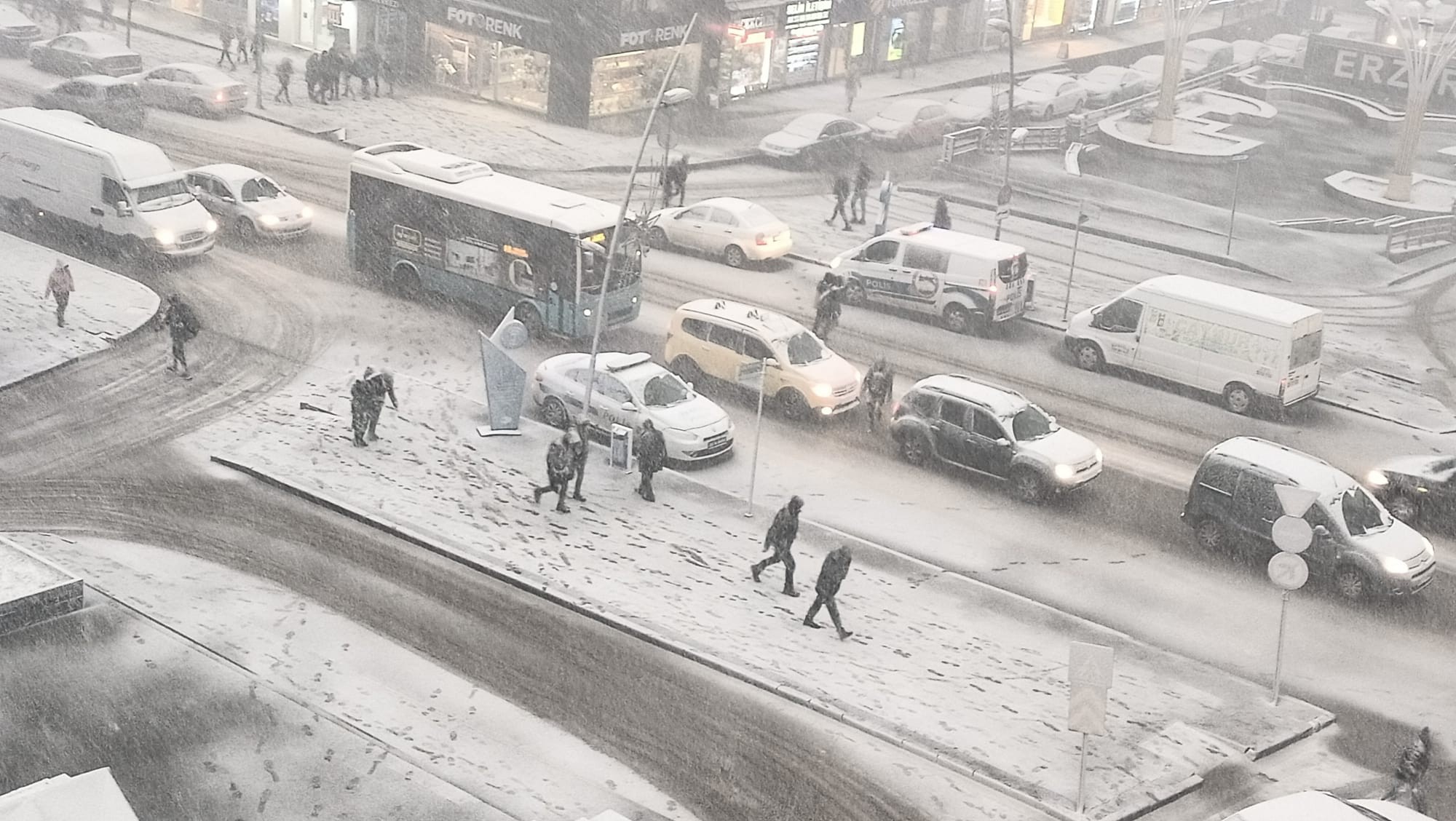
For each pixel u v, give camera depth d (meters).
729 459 30.38
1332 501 26.34
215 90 51.19
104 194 37.97
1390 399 35.66
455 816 18.45
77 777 15.90
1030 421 29.83
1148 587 26.28
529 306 35.72
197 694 20.52
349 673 21.59
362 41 58.28
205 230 38.66
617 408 30.25
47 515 25.95
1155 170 57.19
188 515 26.34
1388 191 53.53
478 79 56.12
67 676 20.69
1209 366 34.19
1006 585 26.03
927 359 36.31
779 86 61.75
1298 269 46.34
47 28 61.47
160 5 66.19
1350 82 68.44
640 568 25.38
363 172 37.66
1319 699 23.14
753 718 21.31
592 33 52.47
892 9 65.44
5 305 34.78
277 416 30.58
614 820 16.66
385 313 36.75
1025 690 22.56
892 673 22.66
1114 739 21.36
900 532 27.70
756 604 24.52
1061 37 77.75
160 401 31.02
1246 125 64.62
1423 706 23.12
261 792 18.56
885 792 19.84
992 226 48.19
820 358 32.88
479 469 28.84
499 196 36.00
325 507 26.94
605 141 52.84
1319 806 17.61
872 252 39.34
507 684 21.70
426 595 24.08
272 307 36.53
